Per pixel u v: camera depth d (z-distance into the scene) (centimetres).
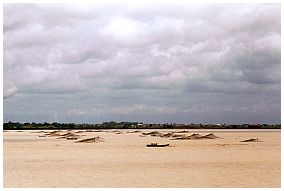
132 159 4634
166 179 3266
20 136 12081
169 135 11331
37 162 4356
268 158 4744
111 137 11012
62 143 7888
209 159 4644
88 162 4347
